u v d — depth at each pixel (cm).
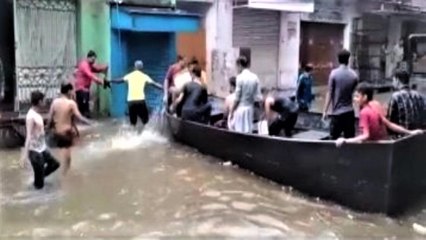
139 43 1711
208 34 2075
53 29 1498
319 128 1264
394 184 791
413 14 2900
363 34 2744
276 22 2330
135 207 828
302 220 777
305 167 888
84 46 1557
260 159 984
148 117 1480
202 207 830
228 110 1155
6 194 880
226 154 1079
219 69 2097
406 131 832
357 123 1018
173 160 1106
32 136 892
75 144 1221
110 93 1602
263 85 2305
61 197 870
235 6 2122
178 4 1969
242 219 779
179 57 1566
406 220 789
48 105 1478
